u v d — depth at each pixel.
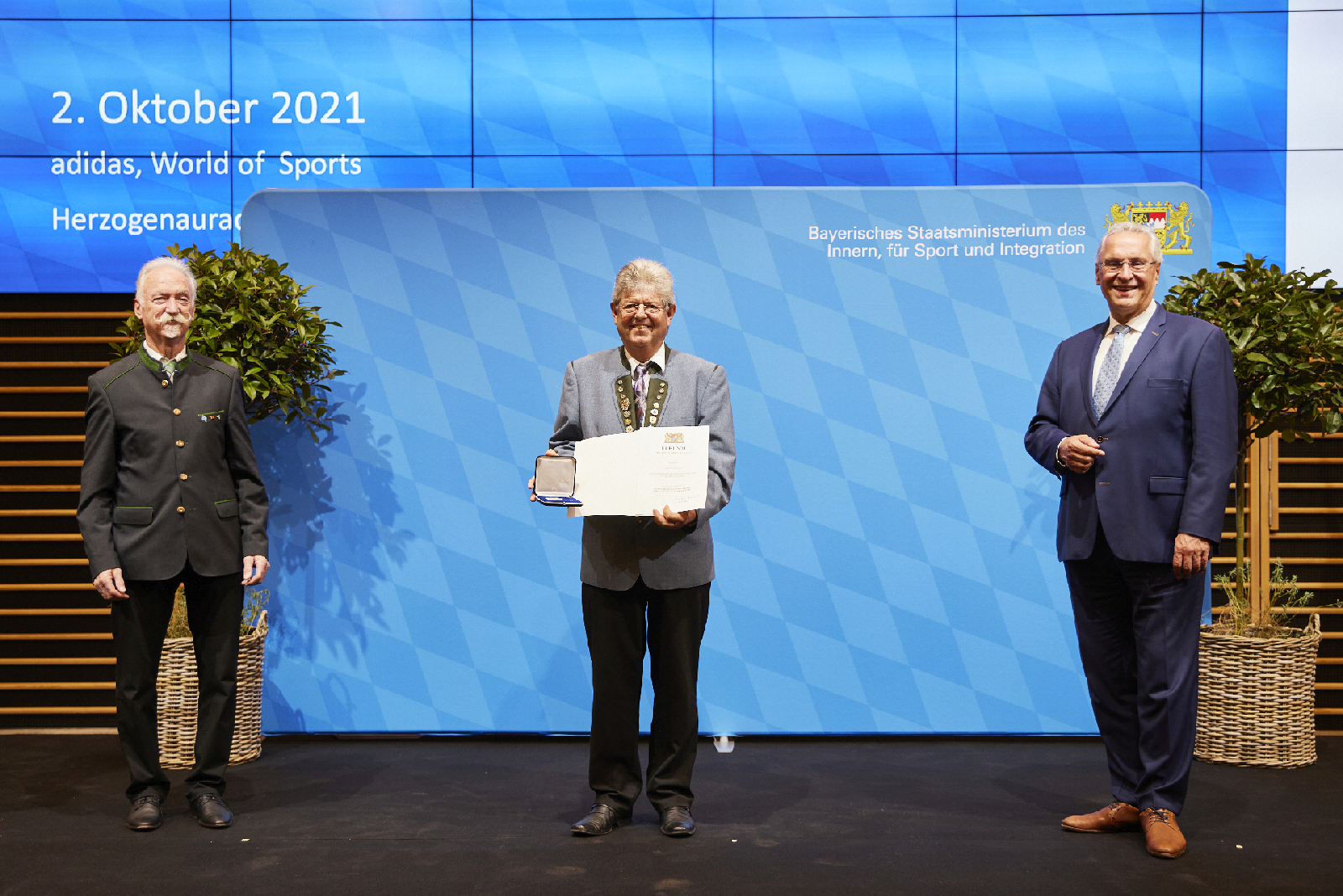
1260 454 3.96
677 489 2.36
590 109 4.16
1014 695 3.45
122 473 2.56
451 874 2.24
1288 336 3.05
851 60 4.14
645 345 2.48
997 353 3.46
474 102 4.15
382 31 4.14
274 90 4.12
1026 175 4.11
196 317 3.05
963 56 4.12
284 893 2.13
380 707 3.48
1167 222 3.43
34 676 4.03
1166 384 2.40
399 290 3.50
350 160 4.14
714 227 3.49
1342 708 3.97
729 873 2.25
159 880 2.21
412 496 3.49
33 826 2.59
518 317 3.49
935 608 3.46
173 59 4.10
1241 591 3.47
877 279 3.48
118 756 3.36
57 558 4.11
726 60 4.15
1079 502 2.50
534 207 3.50
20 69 4.07
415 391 3.49
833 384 3.47
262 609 3.46
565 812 2.71
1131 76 4.07
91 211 4.08
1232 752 3.20
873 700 3.46
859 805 2.78
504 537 3.48
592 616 2.53
